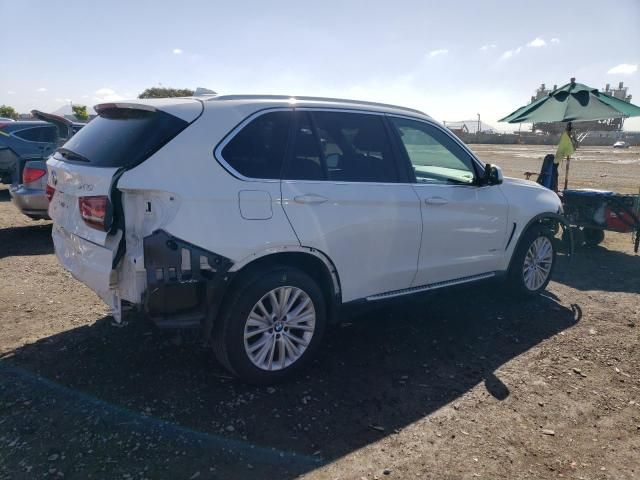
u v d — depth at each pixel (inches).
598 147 2677.2
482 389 144.6
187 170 125.2
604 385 148.8
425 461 113.3
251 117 137.9
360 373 151.3
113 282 129.0
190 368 149.3
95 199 125.6
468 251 184.5
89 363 150.4
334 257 147.0
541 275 219.0
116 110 146.1
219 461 110.2
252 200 131.3
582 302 218.4
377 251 156.4
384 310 201.2
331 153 150.6
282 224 135.3
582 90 342.3
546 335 182.4
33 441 114.3
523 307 209.5
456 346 171.6
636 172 940.0
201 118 131.5
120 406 129.0
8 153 378.0
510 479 108.6
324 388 142.1
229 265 128.0
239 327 132.6
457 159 185.3
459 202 176.7
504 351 169.0
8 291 209.3
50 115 385.7
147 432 118.7
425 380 148.6
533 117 358.0
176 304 124.6
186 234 122.5
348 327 184.4
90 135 145.9
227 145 132.3
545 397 141.3
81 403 129.8
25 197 284.8
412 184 166.7
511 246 201.3
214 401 132.8
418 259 168.7
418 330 183.6
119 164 124.4
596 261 292.7
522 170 870.4
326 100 156.7
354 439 120.1
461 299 216.5
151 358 154.3
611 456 117.3
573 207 319.6
